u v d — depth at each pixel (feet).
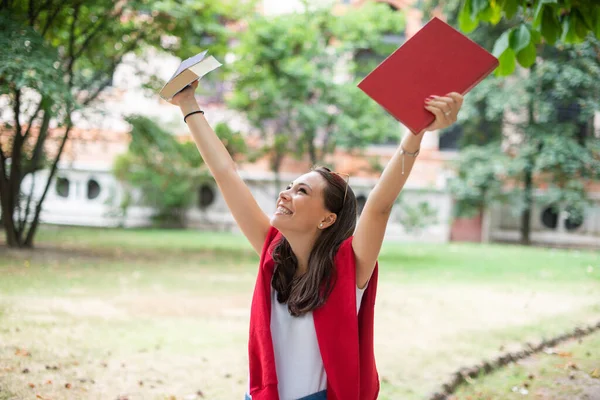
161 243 56.90
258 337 7.13
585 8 13.34
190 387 15.81
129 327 22.31
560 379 17.12
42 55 33.35
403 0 80.12
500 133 74.64
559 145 67.41
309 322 7.16
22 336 19.74
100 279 33.58
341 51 63.10
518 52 13.28
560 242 77.51
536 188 73.56
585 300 30.40
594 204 75.82
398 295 31.37
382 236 7.04
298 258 7.45
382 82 6.47
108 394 14.85
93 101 50.16
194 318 24.71
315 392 7.20
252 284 34.47
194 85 8.26
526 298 30.83
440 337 21.74
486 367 18.08
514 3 13.74
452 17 69.56
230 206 8.16
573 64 61.11
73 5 39.83
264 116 63.05
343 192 7.41
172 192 76.95
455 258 51.78
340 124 61.57
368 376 7.37
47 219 81.20
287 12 65.10
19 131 41.50
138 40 48.75
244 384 16.25
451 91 6.38
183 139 72.54
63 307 25.14
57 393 14.57
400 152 6.70
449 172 77.41
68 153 63.05
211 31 50.90
